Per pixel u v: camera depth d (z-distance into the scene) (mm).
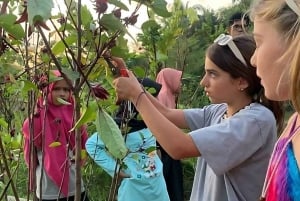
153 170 2982
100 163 2656
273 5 1197
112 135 1267
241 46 1817
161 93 3311
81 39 1443
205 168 1923
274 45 1196
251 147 1731
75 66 1441
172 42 2170
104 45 1376
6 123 2145
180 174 3521
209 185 1866
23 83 1643
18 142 2150
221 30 4312
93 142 2695
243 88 1848
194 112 2117
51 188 3045
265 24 1219
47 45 1319
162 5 1387
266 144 1788
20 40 1512
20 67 1831
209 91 1903
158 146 3123
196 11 2574
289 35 1160
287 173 1061
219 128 1725
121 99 1676
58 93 2918
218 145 1688
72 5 1442
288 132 1200
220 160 1697
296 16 1165
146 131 2758
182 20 2520
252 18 1284
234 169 1789
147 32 2035
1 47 1459
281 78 1169
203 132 1702
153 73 2662
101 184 4223
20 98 2312
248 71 1818
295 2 1136
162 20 2268
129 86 1628
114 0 1323
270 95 1239
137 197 2932
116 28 1310
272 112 1845
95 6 1304
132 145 2689
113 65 1556
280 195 1062
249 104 1877
